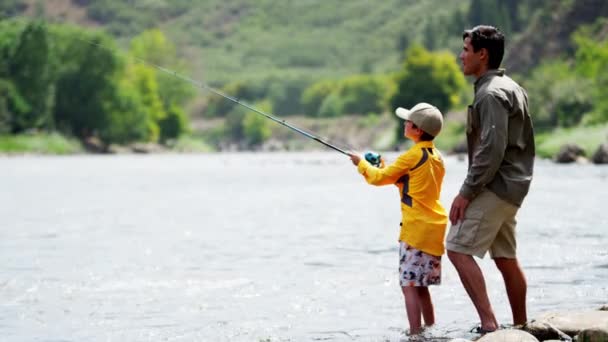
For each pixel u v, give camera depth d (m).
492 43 12.31
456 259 12.43
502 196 12.20
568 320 12.02
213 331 13.50
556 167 71.31
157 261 21.05
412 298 12.62
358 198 43.69
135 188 57.59
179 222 31.70
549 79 139.38
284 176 74.00
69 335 13.38
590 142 92.00
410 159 12.54
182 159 155.88
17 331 13.65
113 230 28.91
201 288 17.17
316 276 18.39
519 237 23.86
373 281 17.61
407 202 12.64
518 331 11.23
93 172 89.88
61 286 17.53
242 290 16.91
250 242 24.88
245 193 50.03
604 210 31.86
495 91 12.06
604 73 134.75
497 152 11.97
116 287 17.42
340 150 13.48
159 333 13.45
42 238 26.53
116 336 13.27
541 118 135.50
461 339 11.42
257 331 13.46
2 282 18.02
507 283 12.90
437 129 12.64
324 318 14.28
